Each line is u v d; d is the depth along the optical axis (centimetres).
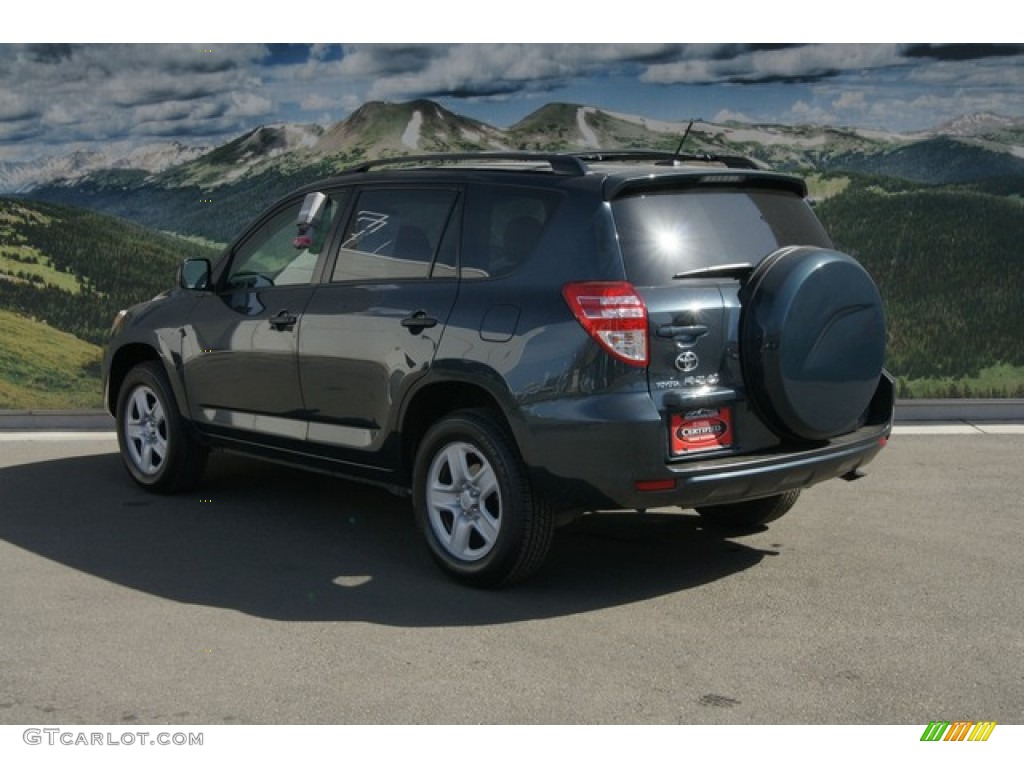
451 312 543
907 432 900
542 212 527
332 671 450
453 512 547
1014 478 753
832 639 481
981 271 938
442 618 507
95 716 412
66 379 947
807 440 538
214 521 663
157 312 720
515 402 511
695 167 549
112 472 782
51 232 949
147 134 964
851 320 532
